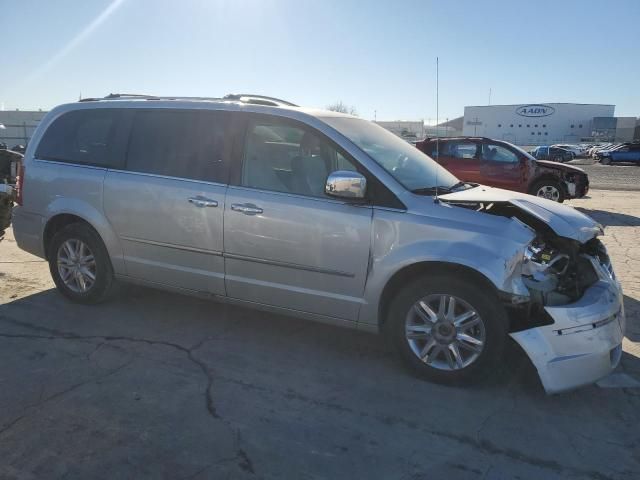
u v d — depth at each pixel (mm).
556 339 3486
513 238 3566
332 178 3771
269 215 4121
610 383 3939
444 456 3049
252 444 3109
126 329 4707
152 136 4746
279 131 4270
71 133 5180
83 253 5121
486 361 3660
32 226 5293
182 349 4344
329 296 4051
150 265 4734
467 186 4676
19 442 3066
